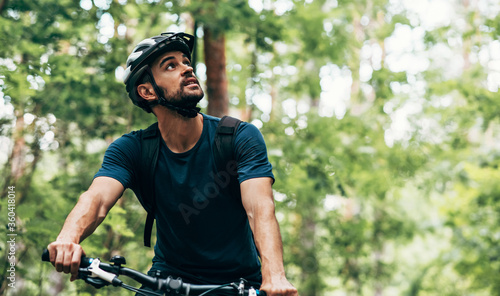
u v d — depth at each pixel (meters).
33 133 8.93
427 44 14.22
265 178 2.26
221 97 9.29
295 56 12.27
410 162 12.86
